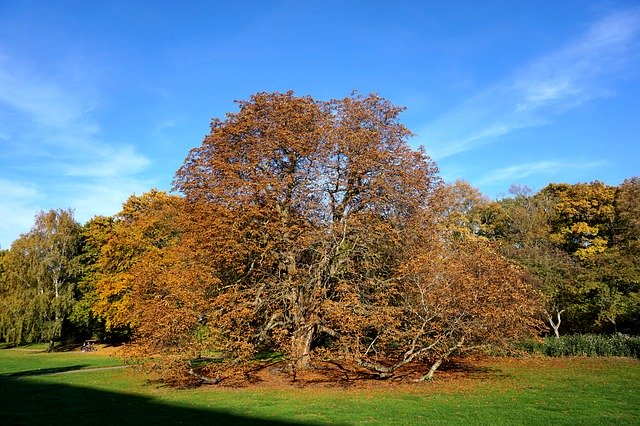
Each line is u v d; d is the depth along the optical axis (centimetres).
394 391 1939
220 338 2117
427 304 2091
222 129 2489
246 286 2369
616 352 2833
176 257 2419
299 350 2209
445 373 2433
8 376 2808
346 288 2156
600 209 4553
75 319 5312
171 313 2008
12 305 4812
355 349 2131
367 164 2312
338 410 1560
